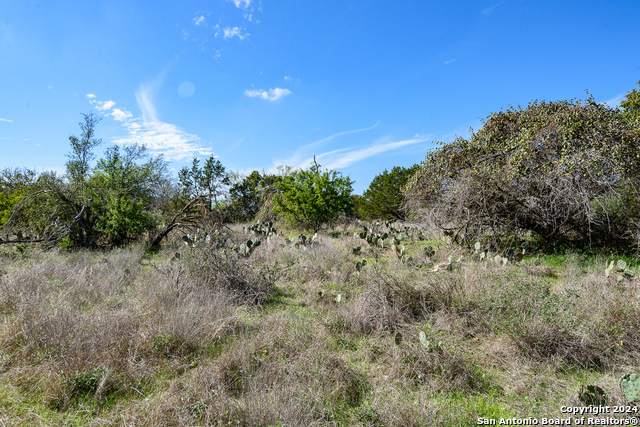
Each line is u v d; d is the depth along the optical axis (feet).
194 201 39.55
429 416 8.30
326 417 8.42
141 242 37.65
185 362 10.98
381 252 30.40
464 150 32.19
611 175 24.31
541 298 13.44
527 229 30.91
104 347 10.69
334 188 55.62
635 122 25.43
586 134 24.85
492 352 11.77
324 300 17.28
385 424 8.16
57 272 20.47
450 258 21.80
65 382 9.07
